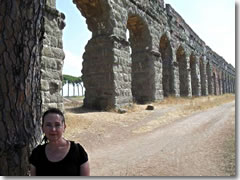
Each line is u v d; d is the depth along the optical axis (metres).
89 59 18.42
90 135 10.96
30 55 3.92
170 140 9.95
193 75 42.88
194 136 10.30
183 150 8.16
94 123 13.23
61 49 12.73
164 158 7.36
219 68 64.75
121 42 18.55
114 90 17.27
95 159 7.68
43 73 11.50
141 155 7.90
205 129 11.66
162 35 28.05
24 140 3.76
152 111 18.61
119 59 18.08
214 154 7.33
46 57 11.78
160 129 12.58
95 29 18.50
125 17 19.77
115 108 17.12
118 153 8.37
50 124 3.07
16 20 3.72
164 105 22.52
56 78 12.29
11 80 3.70
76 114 14.60
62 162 3.01
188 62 37.78
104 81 17.62
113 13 18.06
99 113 15.86
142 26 23.78
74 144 3.17
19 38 3.76
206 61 50.56
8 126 3.67
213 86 57.47
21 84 3.79
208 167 6.25
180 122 14.34
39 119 4.21
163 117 16.19
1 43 3.66
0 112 3.64
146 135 11.34
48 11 12.02
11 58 3.70
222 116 15.45
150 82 24.05
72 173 3.00
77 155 3.09
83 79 18.59
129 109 18.44
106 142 10.16
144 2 23.41
